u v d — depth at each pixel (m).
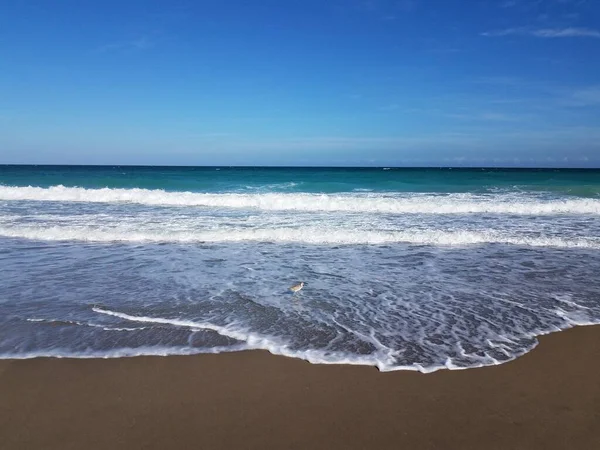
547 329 5.26
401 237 10.78
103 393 3.73
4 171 47.97
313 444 3.04
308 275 7.64
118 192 17.98
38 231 10.98
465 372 4.14
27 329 5.17
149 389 3.81
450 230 11.55
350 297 6.45
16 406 3.53
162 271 7.82
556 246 10.12
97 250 9.49
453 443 3.06
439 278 7.50
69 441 3.07
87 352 4.55
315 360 4.38
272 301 6.23
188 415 3.40
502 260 8.80
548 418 3.37
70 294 6.48
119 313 5.71
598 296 6.55
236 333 5.07
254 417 3.37
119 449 2.98
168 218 13.20
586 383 3.93
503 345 4.79
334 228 11.67
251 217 13.55
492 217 14.05
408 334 5.08
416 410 3.48
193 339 4.91
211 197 17.19
